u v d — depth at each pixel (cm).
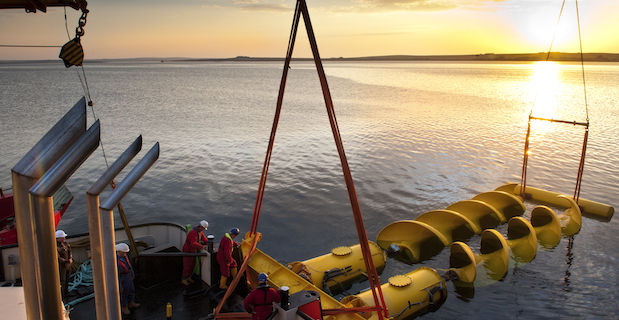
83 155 167
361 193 2173
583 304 1202
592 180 2462
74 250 970
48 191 168
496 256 1458
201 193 2152
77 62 534
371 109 6050
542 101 7700
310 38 716
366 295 1069
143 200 2045
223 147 3259
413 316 1105
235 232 913
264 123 4566
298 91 9712
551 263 1455
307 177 2439
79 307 808
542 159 2953
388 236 1625
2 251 877
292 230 1722
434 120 4950
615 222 1833
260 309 667
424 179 2428
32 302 192
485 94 9306
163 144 3353
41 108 5859
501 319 1126
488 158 2967
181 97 7938
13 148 3147
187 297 848
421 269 1233
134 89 10075
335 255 1283
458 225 1733
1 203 1288
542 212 1797
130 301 801
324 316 852
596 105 7012
